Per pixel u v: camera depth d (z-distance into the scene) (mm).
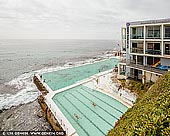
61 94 39188
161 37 32469
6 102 38812
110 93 37156
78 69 75125
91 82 47562
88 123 26062
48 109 31312
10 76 66875
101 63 92125
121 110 29344
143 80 34375
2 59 120812
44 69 80688
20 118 31297
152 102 10984
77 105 32719
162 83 13734
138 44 37188
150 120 7637
